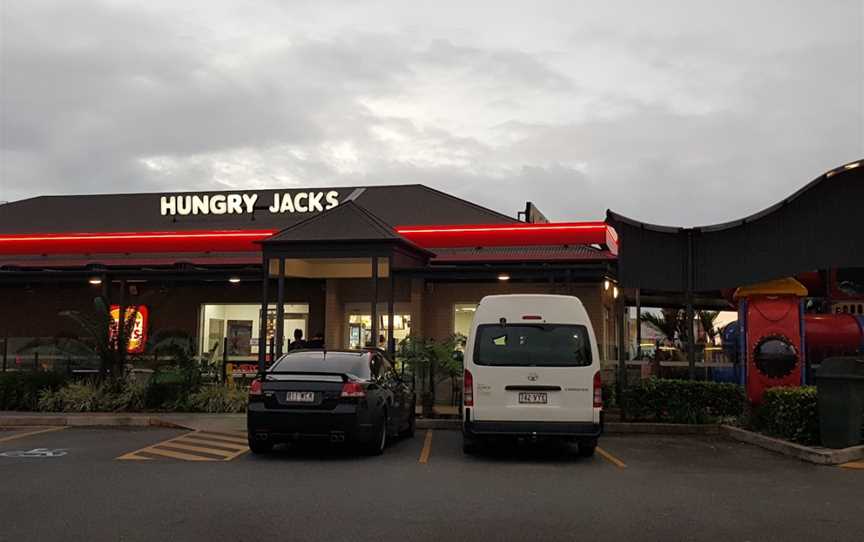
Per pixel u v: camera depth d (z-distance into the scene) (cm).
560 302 1099
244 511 725
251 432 1040
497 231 2011
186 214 2470
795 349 1501
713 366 1703
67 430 1410
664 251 1525
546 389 1060
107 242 2139
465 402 1075
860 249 1353
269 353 2148
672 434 1389
